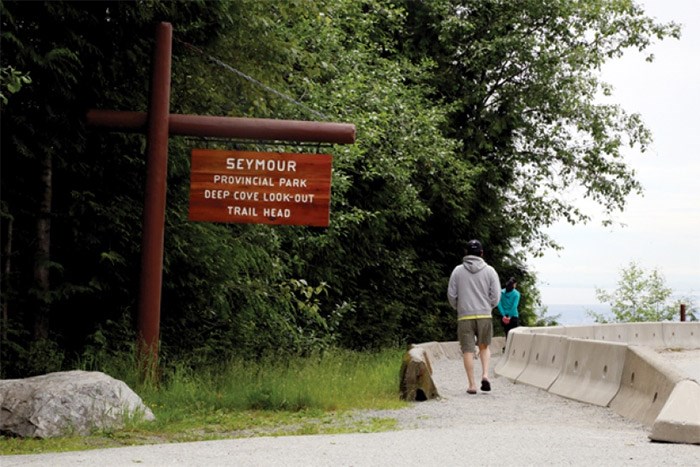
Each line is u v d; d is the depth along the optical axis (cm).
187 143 1738
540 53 3431
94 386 1077
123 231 1636
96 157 1656
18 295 1563
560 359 1599
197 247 1720
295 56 1834
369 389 1495
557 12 3444
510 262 3672
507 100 3462
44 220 1564
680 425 900
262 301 1967
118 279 1672
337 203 2659
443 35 3341
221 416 1193
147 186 1451
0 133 1480
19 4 1459
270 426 1123
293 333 2031
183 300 1780
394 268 2936
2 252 1534
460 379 1838
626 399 1273
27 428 1028
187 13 1666
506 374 1880
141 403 1128
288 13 1827
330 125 1496
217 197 1476
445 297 3262
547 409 1324
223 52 1748
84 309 1675
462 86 3472
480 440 916
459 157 3150
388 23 3064
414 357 1455
